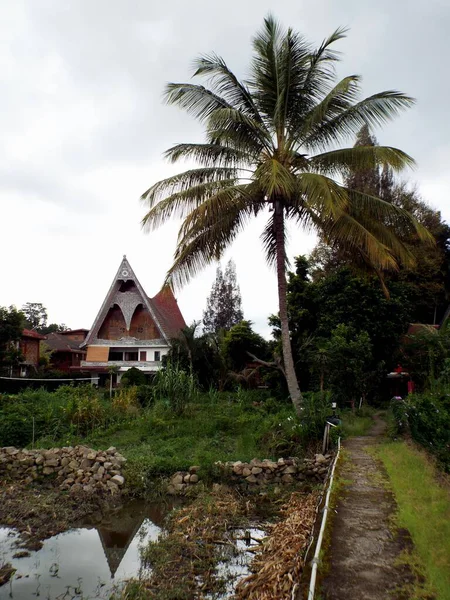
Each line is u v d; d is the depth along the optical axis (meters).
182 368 26.59
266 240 16.91
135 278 36.00
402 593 4.38
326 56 15.09
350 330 20.41
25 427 14.95
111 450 12.36
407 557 5.11
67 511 9.70
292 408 17.72
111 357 37.53
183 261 15.42
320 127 15.48
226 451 13.48
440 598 4.21
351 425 14.45
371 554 5.25
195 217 13.77
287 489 10.77
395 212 15.20
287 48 15.00
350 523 6.23
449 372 14.57
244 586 6.18
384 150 14.30
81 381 32.75
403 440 11.74
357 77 14.23
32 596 6.21
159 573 6.79
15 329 29.64
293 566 6.02
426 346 18.91
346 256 17.39
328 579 4.69
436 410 10.02
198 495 10.37
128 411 17.89
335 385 17.75
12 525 8.93
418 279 32.00
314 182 13.31
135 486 10.92
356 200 15.30
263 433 13.80
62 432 15.47
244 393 22.58
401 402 13.34
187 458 12.62
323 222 15.36
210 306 60.53
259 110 15.98
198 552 7.46
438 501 6.82
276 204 15.59
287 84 15.15
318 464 11.36
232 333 29.62
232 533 8.37
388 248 14.48
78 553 7.69
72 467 11.79
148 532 8.66
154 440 14.71
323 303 24.16
